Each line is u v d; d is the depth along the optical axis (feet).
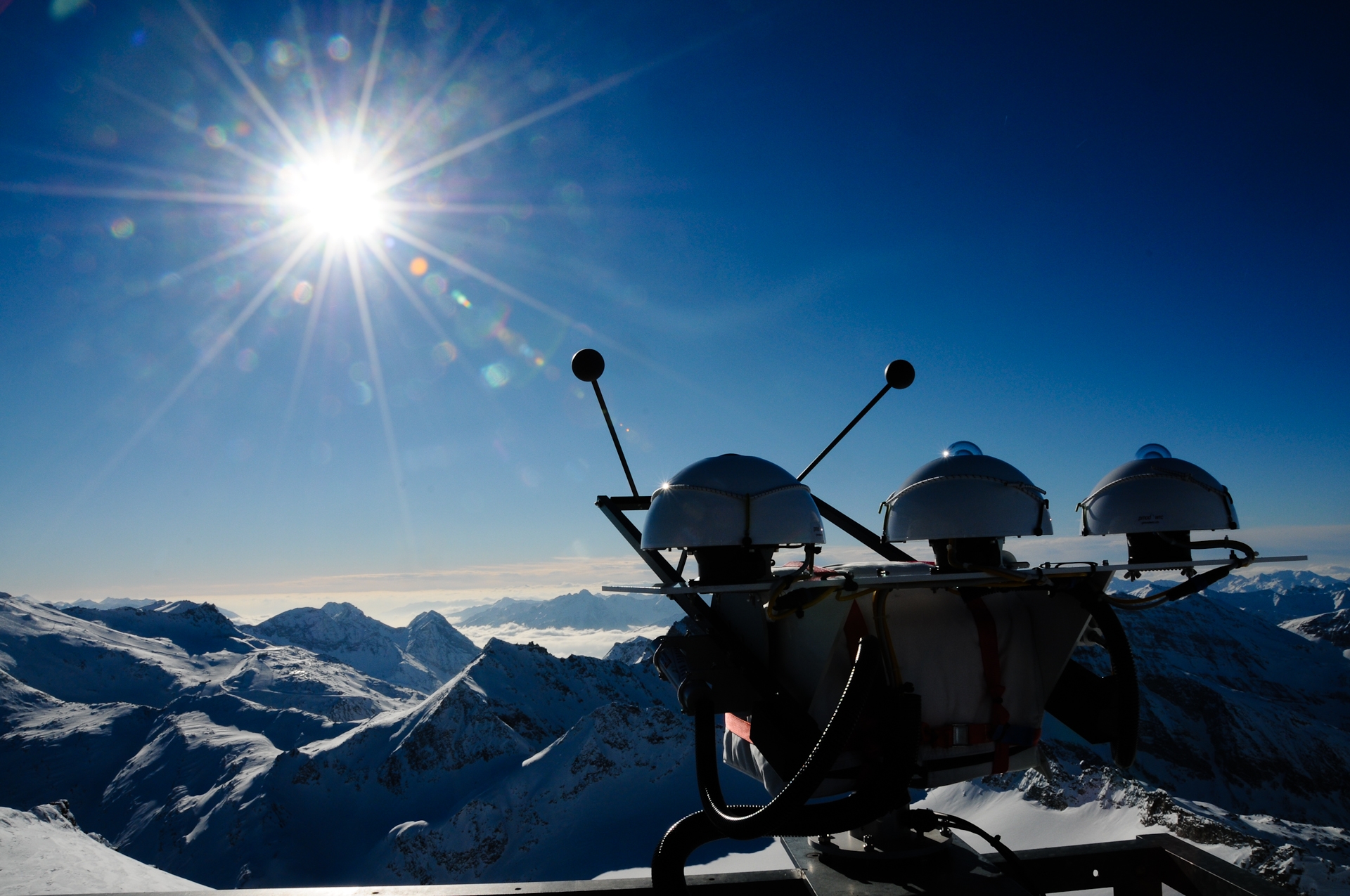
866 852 8.73
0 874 201.36
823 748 6.81
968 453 9.62
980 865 8.50
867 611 8.39
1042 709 8.91
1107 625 8.05
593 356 10.44
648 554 10.04
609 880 9.50
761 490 8.80
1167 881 9.93
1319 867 206.69
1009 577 7.86
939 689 8.59
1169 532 9.09
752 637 9.18
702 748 8.45
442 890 9.57
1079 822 315.58
